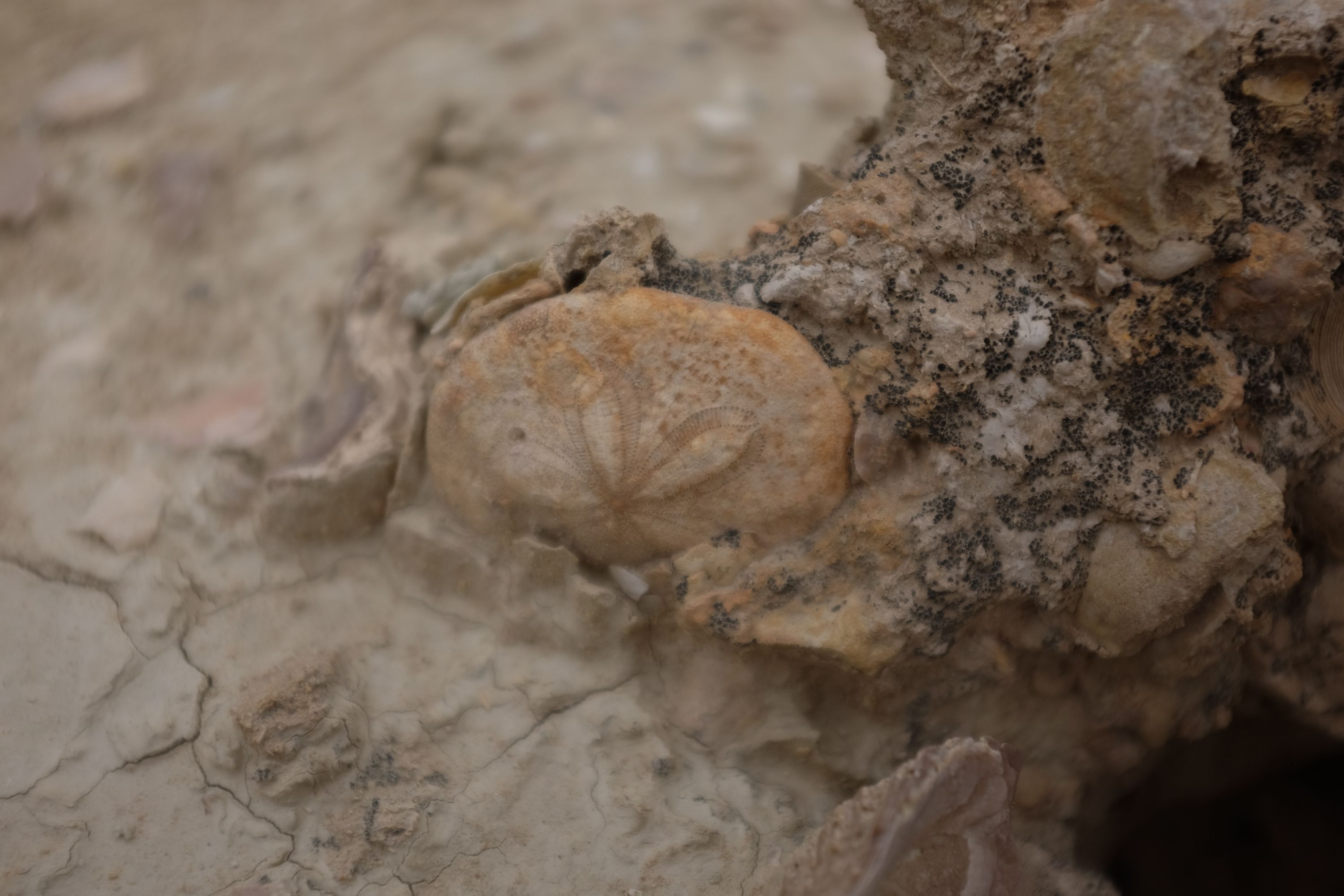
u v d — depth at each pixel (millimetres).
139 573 313
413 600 308
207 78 421
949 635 287
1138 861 339
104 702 298
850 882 256
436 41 437
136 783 291
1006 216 283
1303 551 298
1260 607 290
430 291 332
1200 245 273
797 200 318
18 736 294
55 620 307
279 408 339
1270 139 277
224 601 310
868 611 285
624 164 404
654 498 288
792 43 450
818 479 286
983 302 282
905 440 286
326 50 431
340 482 308
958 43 286
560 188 397
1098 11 269
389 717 296
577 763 293
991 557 283
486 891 283
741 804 292
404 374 322
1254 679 302
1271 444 284
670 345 286
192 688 299
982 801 263
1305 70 274
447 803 289
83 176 389
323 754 289
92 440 334
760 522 288
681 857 287
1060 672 298
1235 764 325
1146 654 292
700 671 297
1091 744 302
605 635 297
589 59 433
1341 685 299
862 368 284
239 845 285
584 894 283
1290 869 342
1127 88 267
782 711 297
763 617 289
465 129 408
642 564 295
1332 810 339
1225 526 274
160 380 347
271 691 291
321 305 361
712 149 409
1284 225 278
